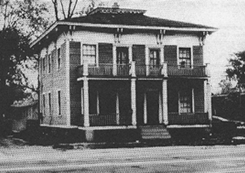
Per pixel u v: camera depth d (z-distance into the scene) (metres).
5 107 42.69
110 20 29.69
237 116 38.78
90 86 28.64
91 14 33.94
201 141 25.95
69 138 27.95
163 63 29.12
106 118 27.19
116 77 27.66
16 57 42.56
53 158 18.08
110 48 29.27
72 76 28.39
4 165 15.77
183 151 20.41
